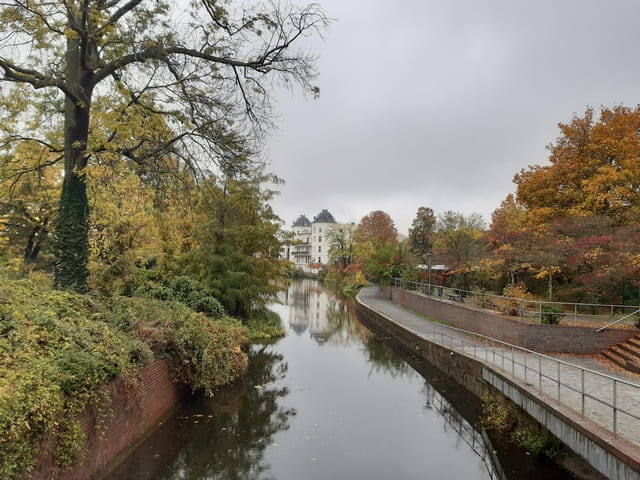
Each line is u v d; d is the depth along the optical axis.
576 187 20.33
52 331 6.45
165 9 10.83
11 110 10.60
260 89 11.84
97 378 6.30
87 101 10.68
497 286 23.67
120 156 11.32
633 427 6.70
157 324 10.20
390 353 20.05
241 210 20.19
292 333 23.70
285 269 23.72
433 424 10.80
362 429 10.19
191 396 11.23
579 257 16.25
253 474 7.63
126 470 7.36
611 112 20.88
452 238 33.94
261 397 12.05
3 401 4.30
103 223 12.73
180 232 17.98
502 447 8.96
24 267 10.84
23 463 4.48
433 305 25.36
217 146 11.51
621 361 12.09
